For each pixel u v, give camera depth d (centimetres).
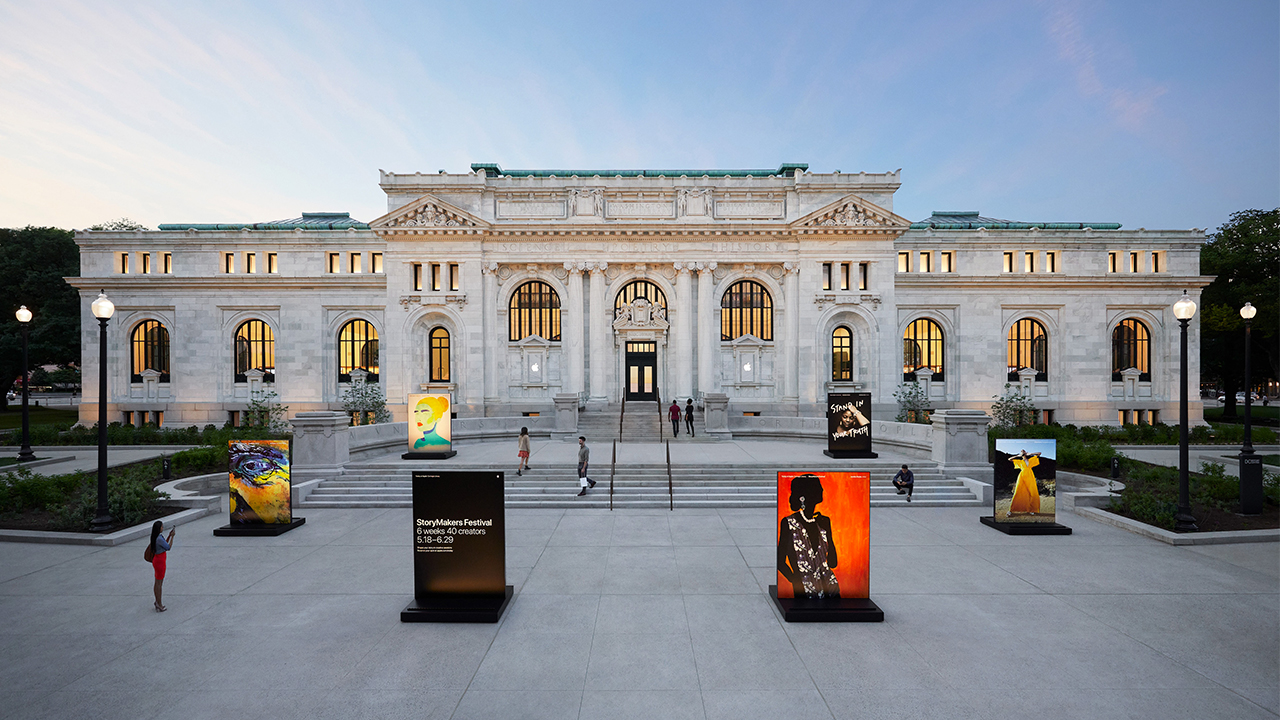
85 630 1142
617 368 4722
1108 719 849
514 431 3762
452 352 4681
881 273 4644
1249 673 974
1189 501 1975
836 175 4659
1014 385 4931
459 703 888
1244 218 5594
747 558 1581
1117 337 5034
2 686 941
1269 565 1515
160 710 876
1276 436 4041
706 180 4678
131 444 3697
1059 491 2347
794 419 3731
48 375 8050
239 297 4925
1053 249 5012
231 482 1861
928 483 2411
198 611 1232
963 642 1085
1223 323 5088
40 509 2009
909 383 4881
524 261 4641
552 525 1936
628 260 4644
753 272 4728
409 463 2608
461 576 1223
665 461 2695
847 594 1217
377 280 4881
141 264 4950
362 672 980
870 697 903
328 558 1591
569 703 888
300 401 4900
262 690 927
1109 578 1416
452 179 4641
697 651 1052
